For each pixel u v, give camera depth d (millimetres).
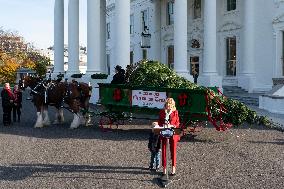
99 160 9320
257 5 26016
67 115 18844
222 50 29375
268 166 8672
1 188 7195
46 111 15430
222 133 13211
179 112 12102
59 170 8445
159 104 12641
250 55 26281
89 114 15234
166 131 7773
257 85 25953
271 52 25516
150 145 8367
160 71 13125
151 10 38156
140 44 39969
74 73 29250
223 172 8203
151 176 7965
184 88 12188
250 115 12094
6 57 70000
